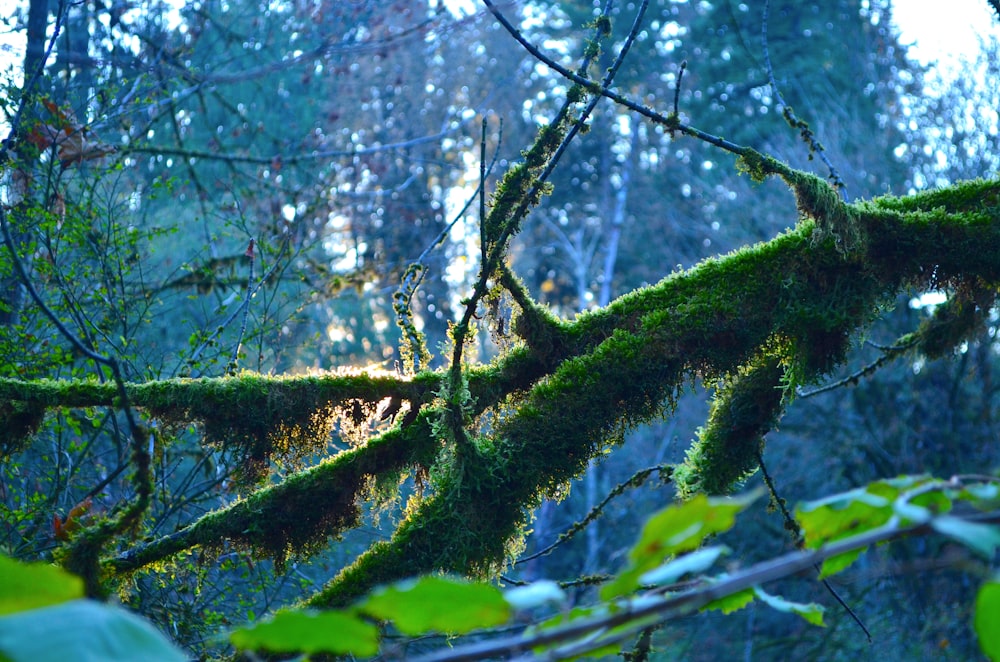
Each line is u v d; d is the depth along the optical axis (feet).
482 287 11.32
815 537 2.98
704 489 12.86
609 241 77.05
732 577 2.48
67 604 1.68
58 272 20.84
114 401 11.69
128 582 11.82
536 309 12.30
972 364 42.32
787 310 12.07
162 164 30.73
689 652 41.45
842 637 38.42
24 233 20.35
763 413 12.79
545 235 80.38
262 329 23.39
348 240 38.11
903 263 12.22
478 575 11.37
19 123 21.12
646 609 2.39
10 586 1.81
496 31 70.03
